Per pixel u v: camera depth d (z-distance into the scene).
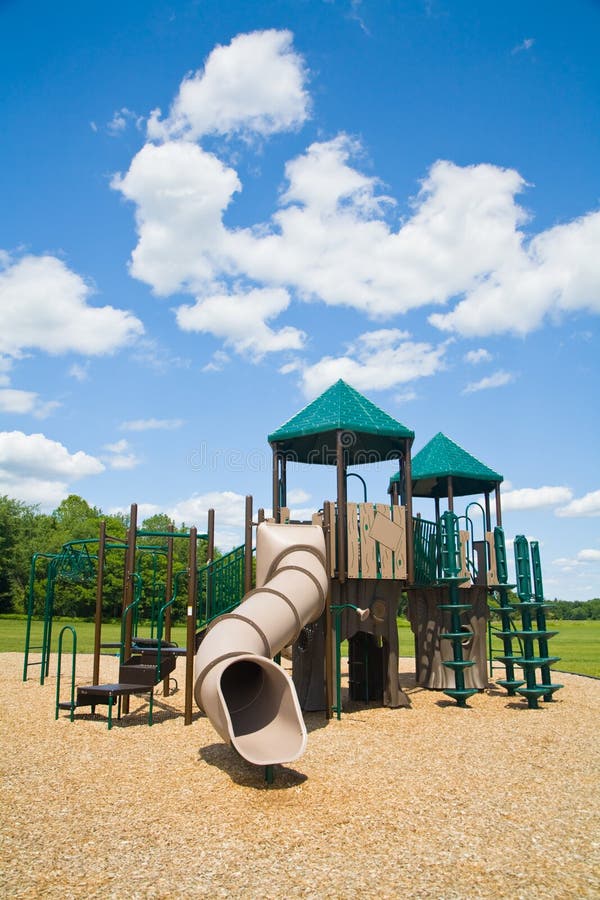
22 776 6.93
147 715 10.49
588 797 6.27
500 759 7.82
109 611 48.12
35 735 8.96
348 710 11.25
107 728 9.44
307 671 11.16
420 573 12.88
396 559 11.31
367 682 12.22
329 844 5.00
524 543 12.63
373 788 6.52
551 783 6.77
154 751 8.05
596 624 61.28
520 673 17.47
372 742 8.70
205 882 4.33
